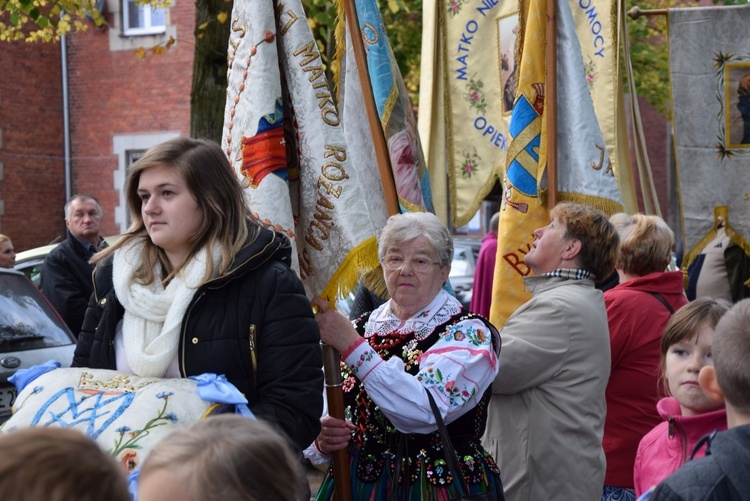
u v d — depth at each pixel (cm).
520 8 496
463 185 629
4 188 1841
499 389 353
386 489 321
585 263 374
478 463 319
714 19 692
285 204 339
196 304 283
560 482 347
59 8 1031
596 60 575
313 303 337
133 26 1930
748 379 203
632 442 400
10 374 548
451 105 632
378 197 470
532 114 473
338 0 460
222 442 169
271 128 344
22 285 618
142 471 173
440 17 634
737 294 696
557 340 353
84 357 310
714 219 700
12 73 1852
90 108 1945
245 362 285
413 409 305
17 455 147
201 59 879
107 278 305
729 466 193
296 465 178
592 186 459
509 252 467
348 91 472
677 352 286
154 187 290
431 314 329
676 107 702
